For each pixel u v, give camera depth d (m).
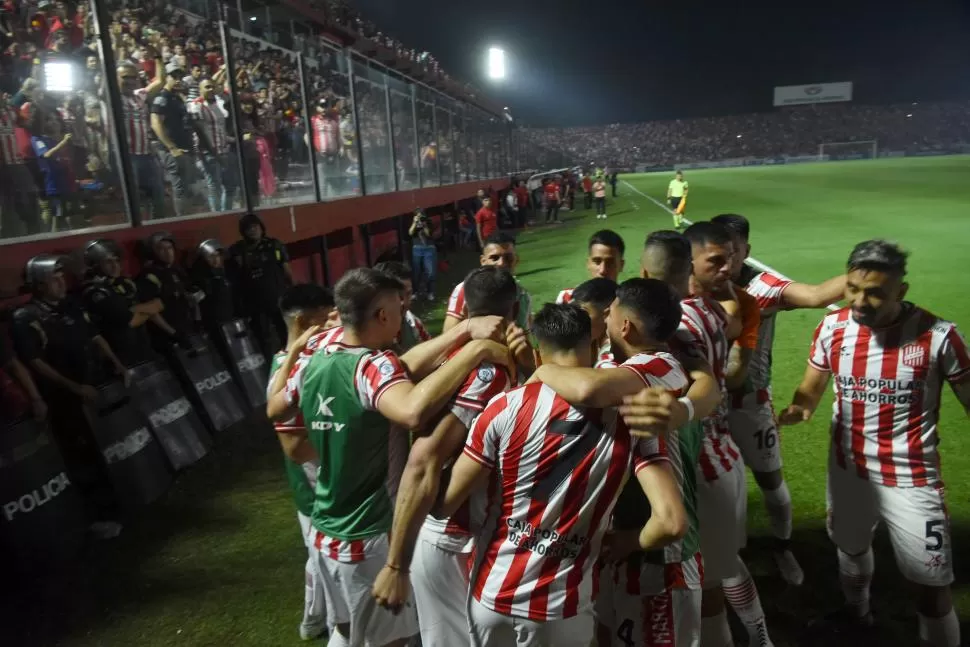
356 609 2.55
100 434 4.89
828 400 6.15
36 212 5.52
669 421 1.89
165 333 6.33
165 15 8.38
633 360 2.13
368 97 13.99
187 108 7.70
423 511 2.13
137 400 5.42
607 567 2.39
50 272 4.70
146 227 6.62
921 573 2.77
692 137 85.19
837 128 82.88
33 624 3.71
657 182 46.81
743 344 3.09
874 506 2.88
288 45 12.40
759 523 4.28
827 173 44.03
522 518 1.99
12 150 5.29
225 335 7.11
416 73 30.20
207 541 4.50
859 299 2.65
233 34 9.83
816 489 4.64
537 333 2.09
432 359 2.41
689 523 2.35
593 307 2.76
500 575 2.03
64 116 5.82
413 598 2.63
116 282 5.66
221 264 7.19
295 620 3.61
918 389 2.69
